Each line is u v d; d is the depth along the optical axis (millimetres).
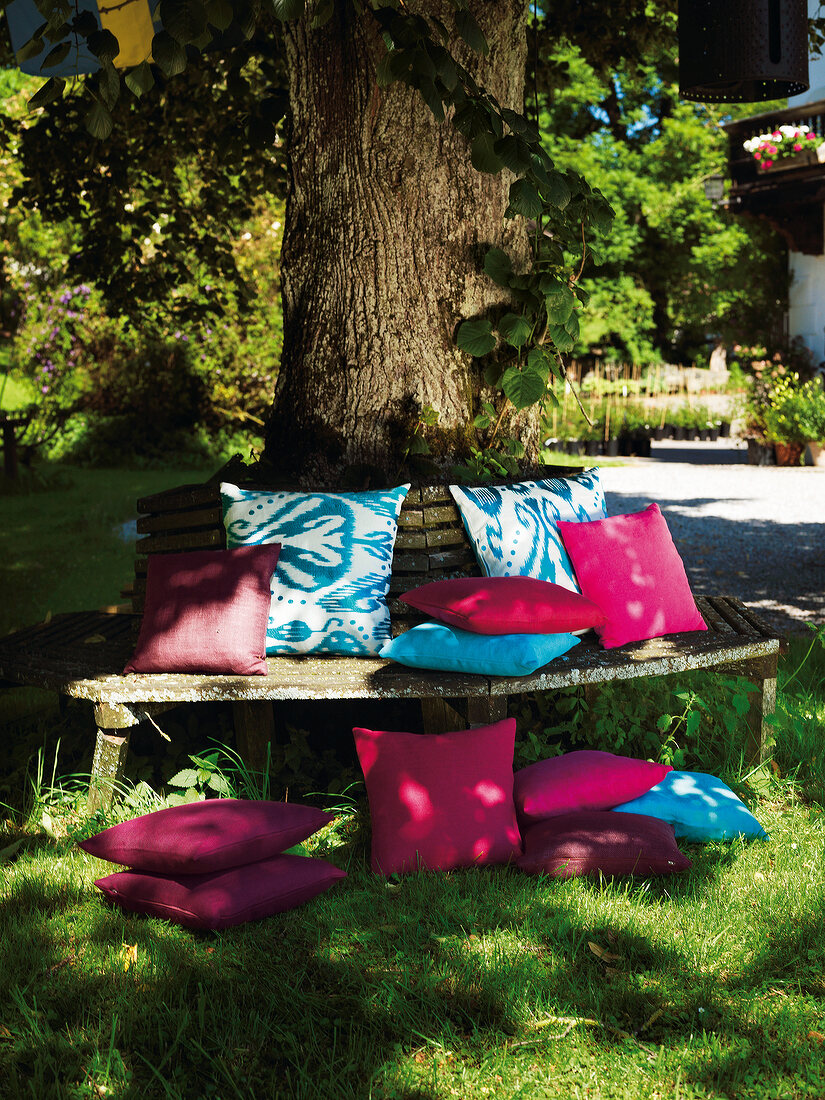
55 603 6605
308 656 3617
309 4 4066
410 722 4098
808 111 17312
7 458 12703
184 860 2732
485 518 3801
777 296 22328
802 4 4809
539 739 3891
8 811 3531
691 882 2963
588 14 7781
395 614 3791
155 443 15758
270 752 3660
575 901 2828
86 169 7414
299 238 4379
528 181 3441
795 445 16859
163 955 2590
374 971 2521
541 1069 2148
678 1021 2311
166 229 7809
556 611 3336
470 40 3148
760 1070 2150
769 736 3744
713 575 8008
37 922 2768
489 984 2432
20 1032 2281
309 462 4355
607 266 26812
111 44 3092
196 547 3947
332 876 2889
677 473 15953
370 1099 2049
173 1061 2205
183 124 7328
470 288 4270
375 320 4230
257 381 15805
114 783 3393
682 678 4547
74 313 15766
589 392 20031
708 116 26750
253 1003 2398
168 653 3426
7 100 14391
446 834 2975
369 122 4105
